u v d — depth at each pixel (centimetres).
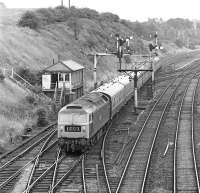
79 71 9150
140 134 5966
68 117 4997
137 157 4794
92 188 3725
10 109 6581
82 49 13700
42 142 5588
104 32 17225
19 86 7881
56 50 11881
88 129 4981
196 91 10394
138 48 18150
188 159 4638
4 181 3972
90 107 5228
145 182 3841
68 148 5019
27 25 13038
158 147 5256
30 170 4312
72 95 8525
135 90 7706
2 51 9169
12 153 5012
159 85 11688
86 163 4581
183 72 14412
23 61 9419
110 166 4441
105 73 12950
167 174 4088
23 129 6097
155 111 7962
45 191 3666
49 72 8469
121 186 3756
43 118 6744
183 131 6150
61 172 4234
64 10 17450
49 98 8238
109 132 6278
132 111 8044
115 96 6862
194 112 7706
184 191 3581
